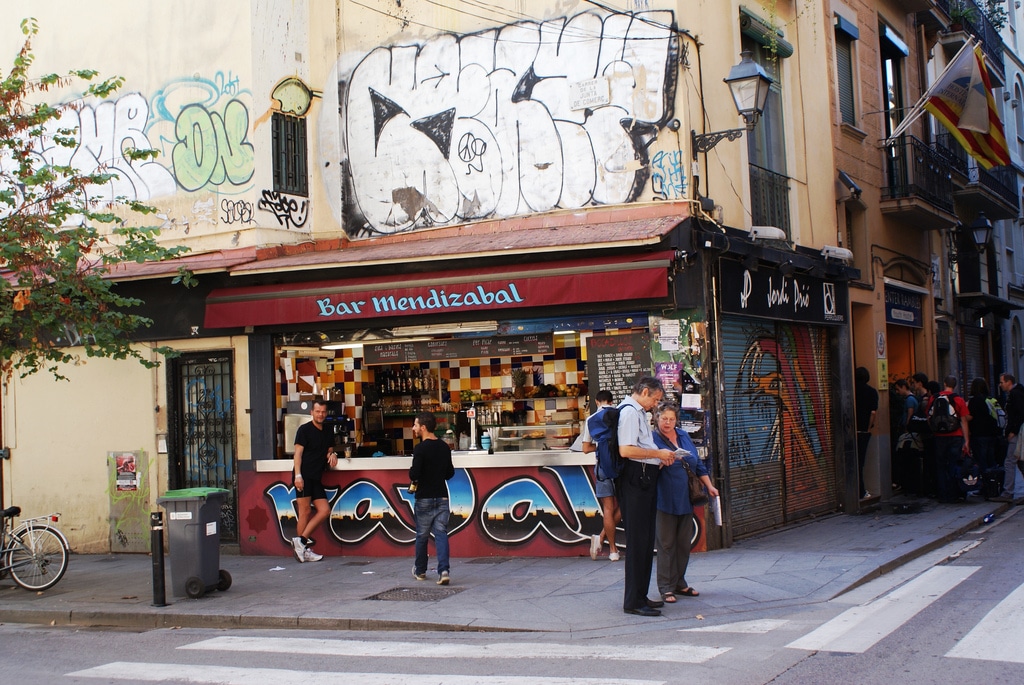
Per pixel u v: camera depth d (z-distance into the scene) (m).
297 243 13.52
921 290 18.97
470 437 12.57
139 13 14.16
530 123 12.32
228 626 9.11
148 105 14.01
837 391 14.95
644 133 11.58
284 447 12.85
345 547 12.26
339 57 13.80
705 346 11.01
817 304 14.17
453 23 12.96
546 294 10.89
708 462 10.99
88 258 14.12
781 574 9.57
